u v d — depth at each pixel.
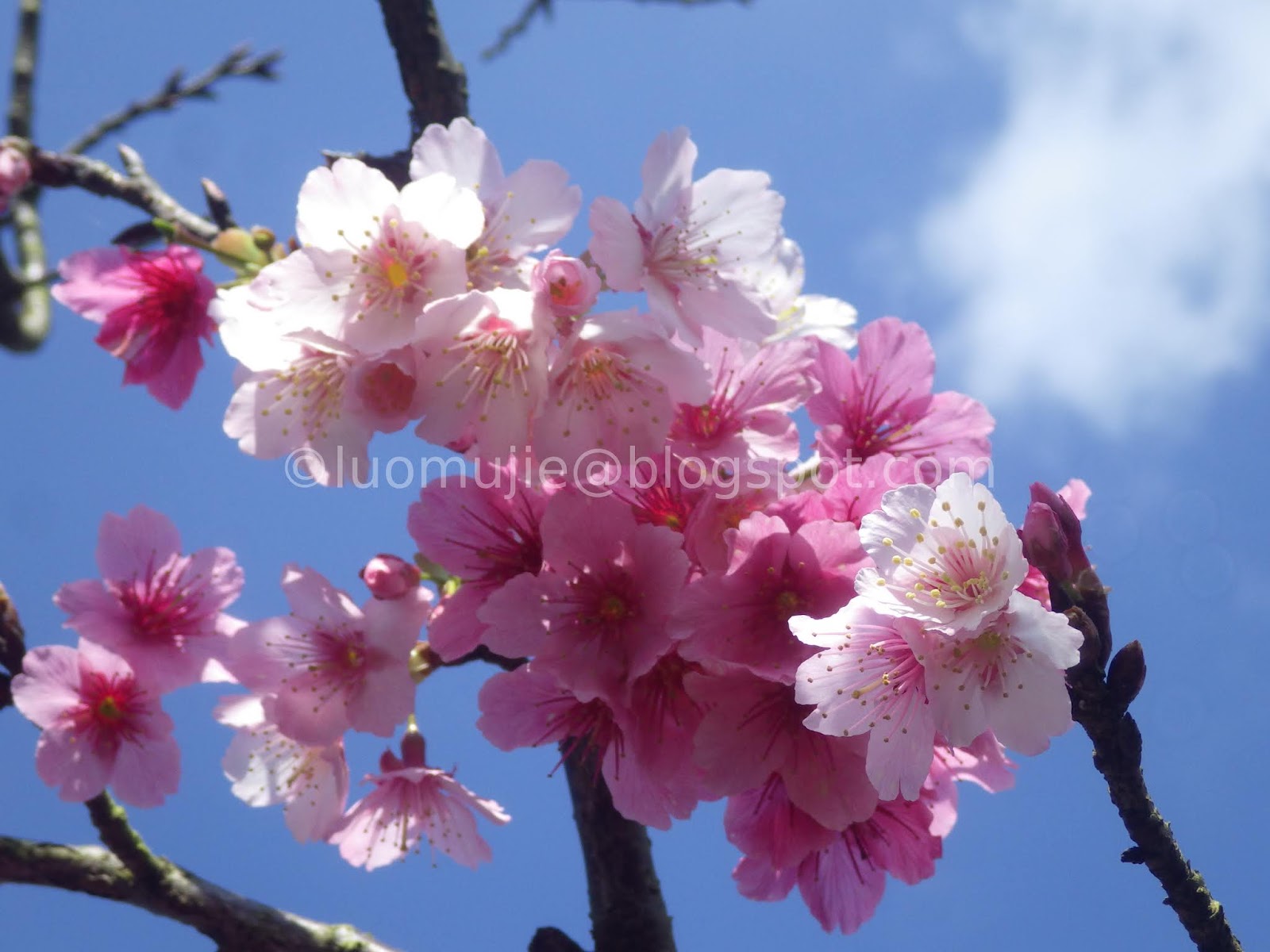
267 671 0.33
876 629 0.30
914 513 0.30
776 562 0.31
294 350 0.32
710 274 0.32
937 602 0.30
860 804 0.31
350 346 0.31
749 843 0.32
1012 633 0.30
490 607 0.31
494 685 0.32
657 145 0.32
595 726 0.32
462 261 0.31
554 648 0.31
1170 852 0.32
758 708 0.31
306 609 0.33
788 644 0.31
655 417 0.31
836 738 0.31
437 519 0.33
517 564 0.33
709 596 0.30
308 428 0.32
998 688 0.30
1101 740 0.32
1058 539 0.32
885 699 0.30
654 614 0.31
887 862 0.33
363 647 0.33
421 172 0.32
